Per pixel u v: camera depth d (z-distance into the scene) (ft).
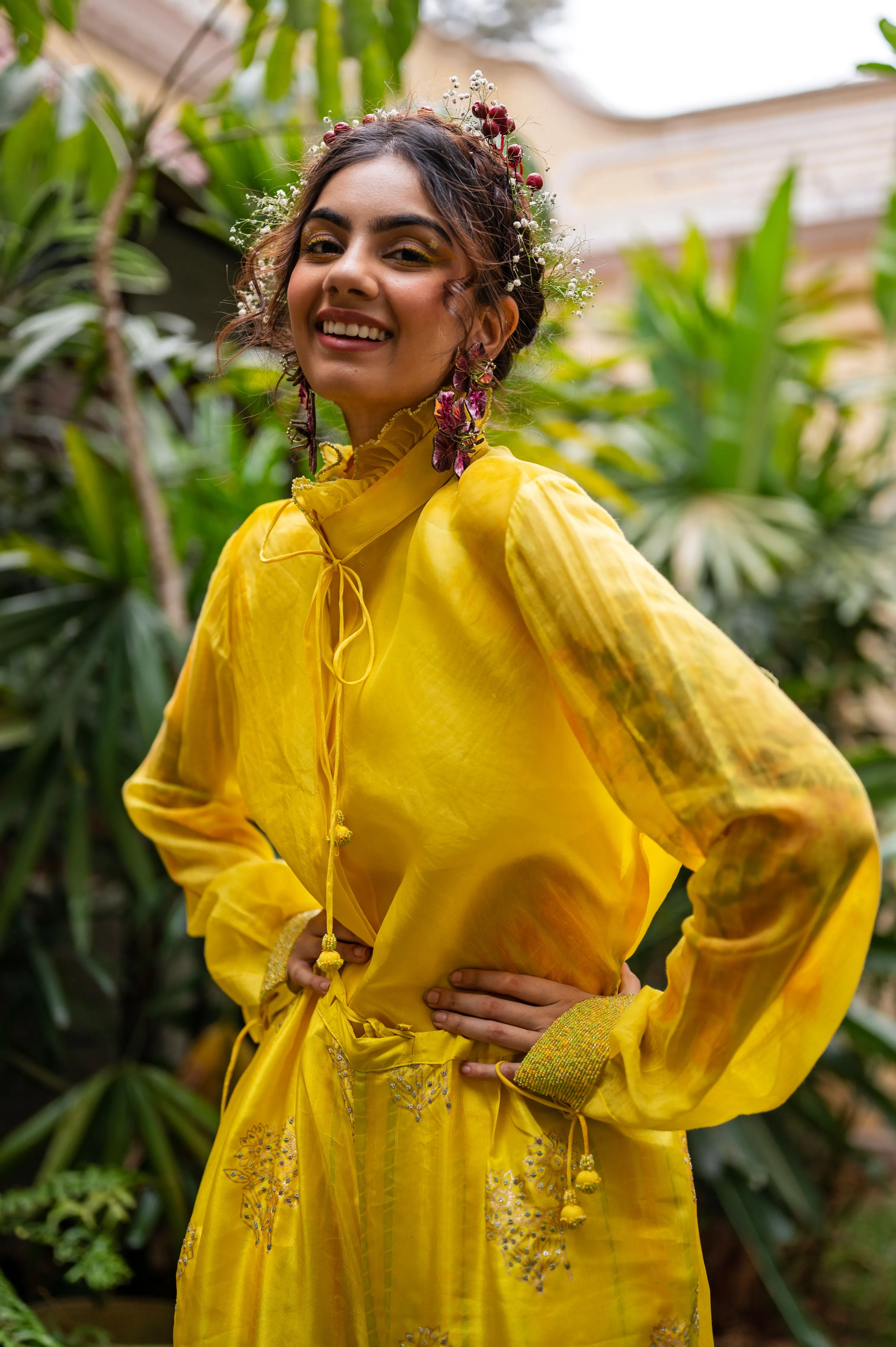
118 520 8.02
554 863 3.21
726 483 12.14
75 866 7.74
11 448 10.53
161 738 4.41
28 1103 10.33
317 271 3.30
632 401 10.28
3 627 7.82
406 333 3.21
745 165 20.21
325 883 3.45
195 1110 7.66
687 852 2.92
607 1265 3.13
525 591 2.97
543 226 3.67
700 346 12.64
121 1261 6.26
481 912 3.25
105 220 8.05
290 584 3.62
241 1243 3.52
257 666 3.67
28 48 7.50
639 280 13.92
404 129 3.34
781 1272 9.73
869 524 12.66
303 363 3.41
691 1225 3.28
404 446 3.36
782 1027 2.95
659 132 20.79
